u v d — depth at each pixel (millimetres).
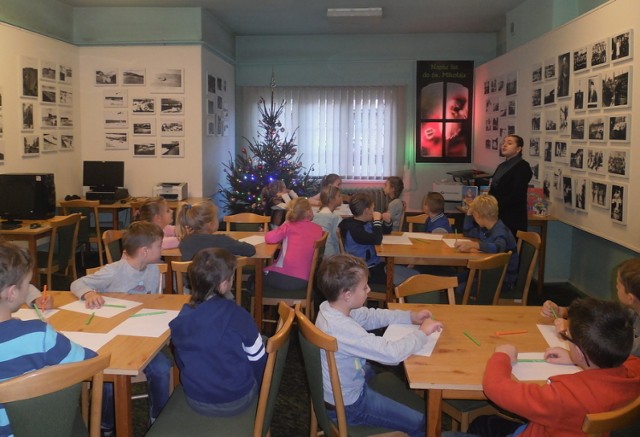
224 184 8305
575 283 5527
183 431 1978
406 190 8977
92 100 7059
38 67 6027
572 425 1573
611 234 4188
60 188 6566
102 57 7008
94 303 2451
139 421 3014
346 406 2045
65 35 6777
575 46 4773
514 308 2564
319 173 9062
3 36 5391
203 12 7016
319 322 2104
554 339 2186
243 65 8922
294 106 8984
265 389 1906
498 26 8102
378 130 8969
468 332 2250
